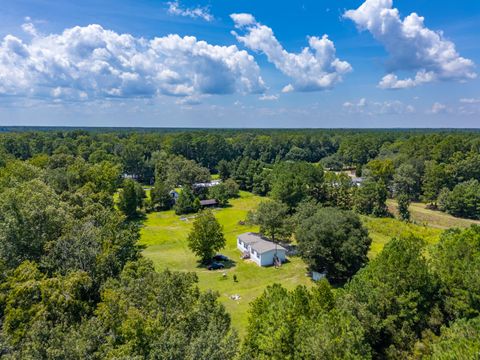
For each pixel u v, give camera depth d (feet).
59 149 349.20
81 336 53.06
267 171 321.11
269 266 149.28
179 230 210.38
